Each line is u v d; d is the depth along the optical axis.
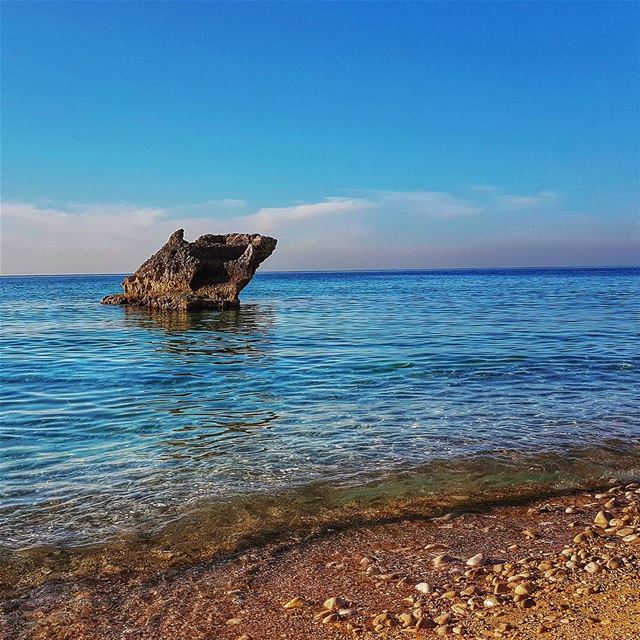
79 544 8.09
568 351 24.94
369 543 8.10
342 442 12.60
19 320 45.47
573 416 14.60
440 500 9.62
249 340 31.23
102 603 6.66
